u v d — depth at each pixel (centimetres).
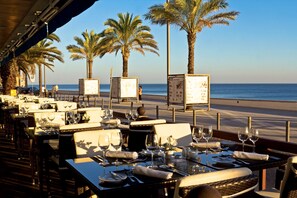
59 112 742
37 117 723
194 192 170
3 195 569
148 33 3058
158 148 388
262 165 358
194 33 2197
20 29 1038
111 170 335
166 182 295
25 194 575
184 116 1825
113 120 714
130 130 587
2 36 1174
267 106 2417
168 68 1816
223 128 1334
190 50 2216
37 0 705
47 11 674
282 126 1411
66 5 579
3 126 1320
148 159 378
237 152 383
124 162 364
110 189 277
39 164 569
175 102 2147
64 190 505
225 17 2141
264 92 12481
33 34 989
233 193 230
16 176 675
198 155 396
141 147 584
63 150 501
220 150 423
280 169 416
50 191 557
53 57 3033
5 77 2502
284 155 478
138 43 2994
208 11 2125
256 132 430
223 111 2142
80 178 326
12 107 1127
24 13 824
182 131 556
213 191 169
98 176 314
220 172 228
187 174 316
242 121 1586
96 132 477
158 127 544
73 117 736
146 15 2219
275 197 357
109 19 3016
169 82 2177
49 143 586
